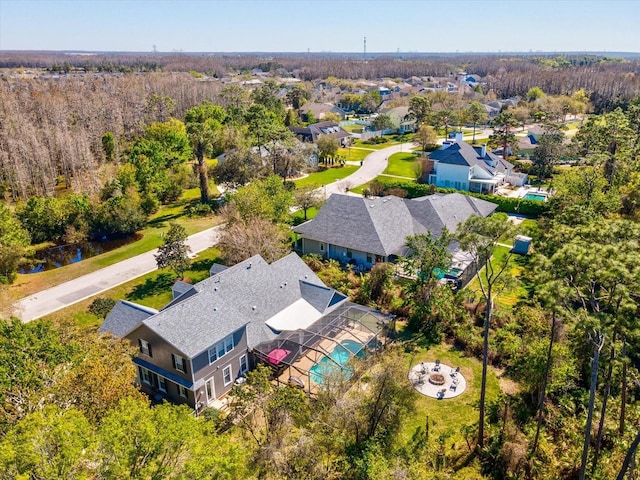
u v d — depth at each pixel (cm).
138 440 1689
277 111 14200
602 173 5972
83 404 2239
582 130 7600
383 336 3725
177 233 4778
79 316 4262
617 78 19350
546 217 6462
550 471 2566
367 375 2878
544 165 9000
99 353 2597
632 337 2055
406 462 2375
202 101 15988
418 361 3584
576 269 2156
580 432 2812
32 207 6356
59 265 5722
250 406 2669
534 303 3984
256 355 3459
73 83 15762
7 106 10206
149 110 12888
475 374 3428
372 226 5209
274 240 4841
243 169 7356
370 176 9519
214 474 1759
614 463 2561
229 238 4788
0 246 4903
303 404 2591
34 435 1596
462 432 2869
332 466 2275
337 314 3841
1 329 2473
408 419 2889
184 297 3581
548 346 3019
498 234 2700
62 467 1552
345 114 18425
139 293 4719
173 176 8200
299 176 9525
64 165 8838
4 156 7769
